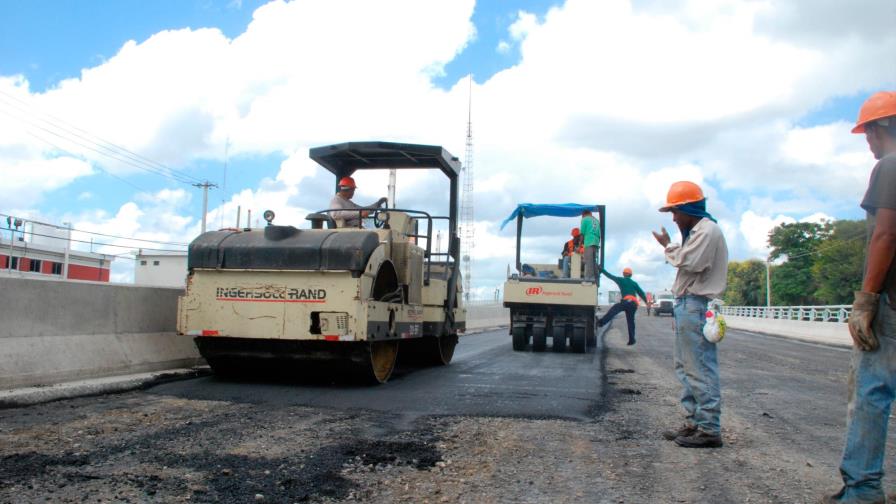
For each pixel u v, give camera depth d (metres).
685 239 5.55
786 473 4.55
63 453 4.44
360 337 7.41
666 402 7.61
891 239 3.32
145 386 7.30
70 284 7.05
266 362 8.42
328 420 5.88
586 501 3.87
